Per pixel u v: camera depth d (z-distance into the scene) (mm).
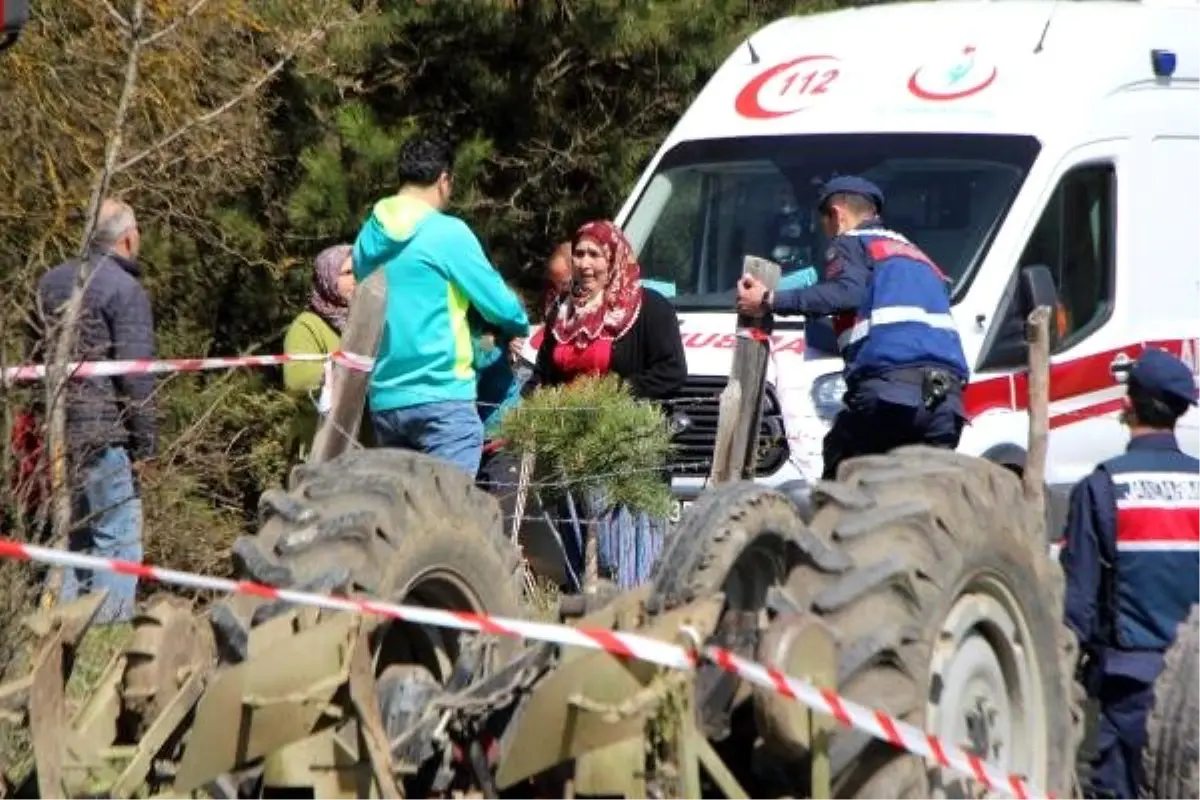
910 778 20094
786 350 36562
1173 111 41375
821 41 42531
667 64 52156
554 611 22812
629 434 29969
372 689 18484
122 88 37062
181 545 33844
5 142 41219
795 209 39625
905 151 39344
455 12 49844
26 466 28203
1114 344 39500
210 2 41938
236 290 48938
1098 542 25797
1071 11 41875
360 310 28953
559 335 34531
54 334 29250
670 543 19594
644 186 41375
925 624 20375
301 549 19688
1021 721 22438
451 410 32156
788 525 20234
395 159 48156
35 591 27156
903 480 21531
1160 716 24719
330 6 44469
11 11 30281
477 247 32188
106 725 19000
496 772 18953
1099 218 39812
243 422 38000
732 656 18469
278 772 18312
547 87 51938
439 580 20703
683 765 18094
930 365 29719
